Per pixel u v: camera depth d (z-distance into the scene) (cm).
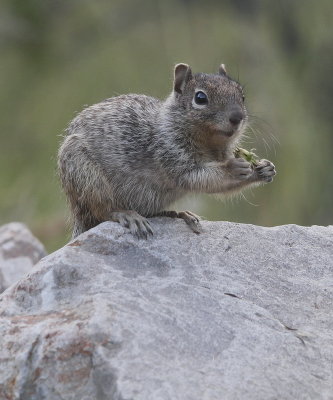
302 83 3212
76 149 1232
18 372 866
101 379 836
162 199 1262
